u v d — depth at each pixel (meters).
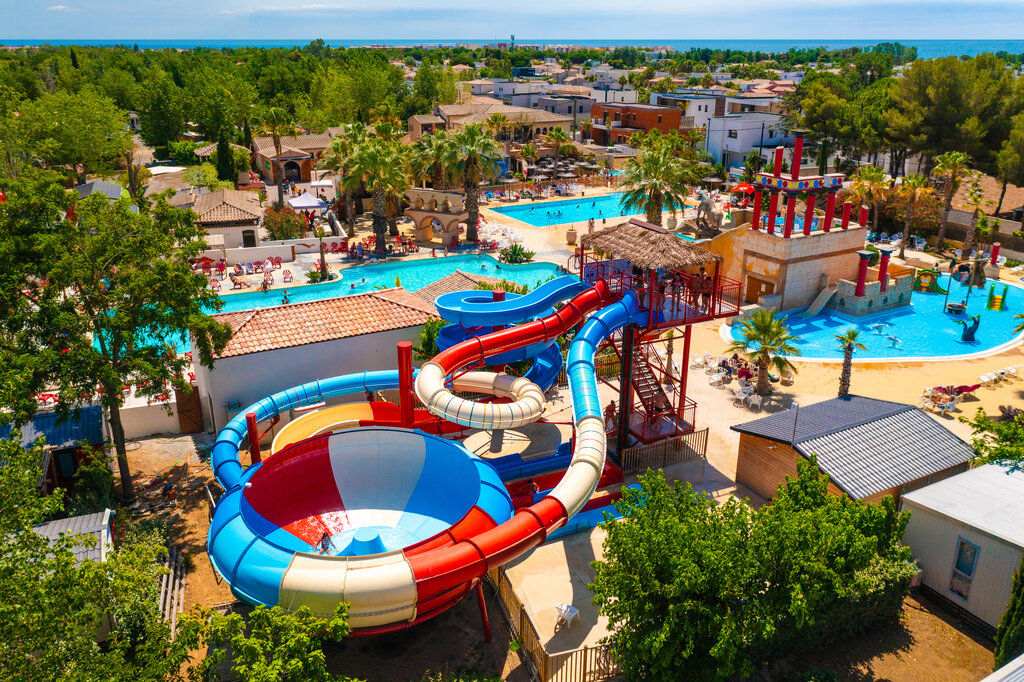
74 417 23.62
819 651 18.80
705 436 28.16
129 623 17.58
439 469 23.72
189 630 13.88
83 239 23.88
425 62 142.88
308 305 33.69
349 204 66.06
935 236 64.38
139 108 117.19
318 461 23.58
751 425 26.38
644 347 37.69
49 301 23.00
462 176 66.44
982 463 23.95
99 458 25.34
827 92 81.94
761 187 48.09
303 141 95.31
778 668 18.16
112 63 191.38
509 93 155.62
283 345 31.08
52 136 80.62
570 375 24.62
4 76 127.12
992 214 72.50
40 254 23.06
